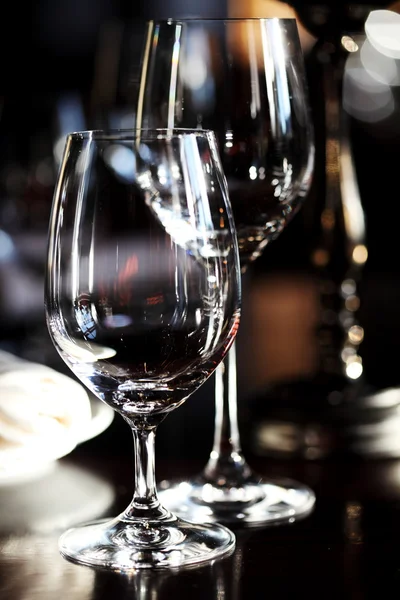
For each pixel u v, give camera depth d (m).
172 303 0.60
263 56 0.73
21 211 1.49
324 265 0.94
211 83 0.73
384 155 2.03
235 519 0.68
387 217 2.04
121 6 2.45
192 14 2.41
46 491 0.74
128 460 0.80
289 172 0.74
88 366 0.60
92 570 0.60
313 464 0.81
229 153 0.73
